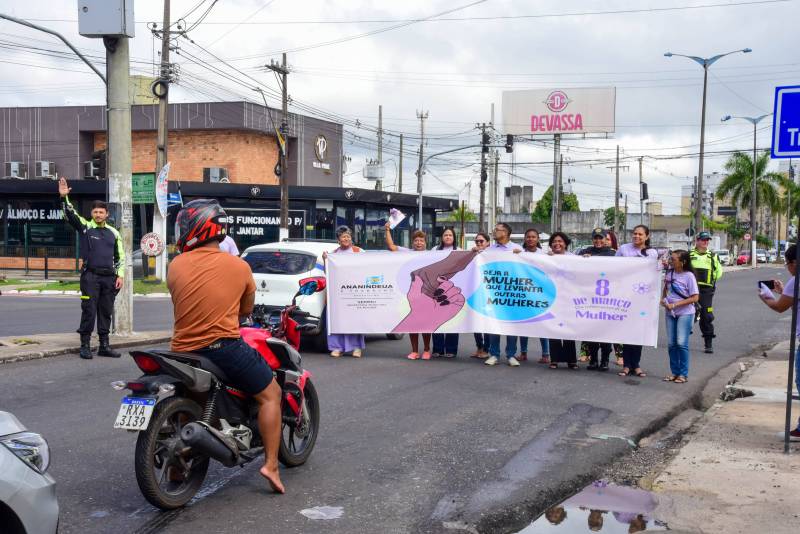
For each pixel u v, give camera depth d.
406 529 5.02
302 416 6.28
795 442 7.43
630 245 11.73
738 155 71.69
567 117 64.56
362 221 40.97
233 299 5.25
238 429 5.40
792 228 85.38
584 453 6.92
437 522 5.16
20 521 3.63
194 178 43.03
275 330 6.23
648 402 9.17
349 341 12.10
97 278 10.91
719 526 5.21
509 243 11.97
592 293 11.09
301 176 46.34
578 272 11.14
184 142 43.12
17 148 45.56
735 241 107.81
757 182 71.44
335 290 12.01
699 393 10.07
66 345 11.62
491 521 5.21
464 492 5.77
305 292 6.34
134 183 18.14
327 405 8.55
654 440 7.74
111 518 5.12
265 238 38.41
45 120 45.16
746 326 18.41
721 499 5.77
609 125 63.81
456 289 11.74
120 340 12.23
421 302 11.82
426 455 6.73
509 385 9.97
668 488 6.05
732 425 8.19
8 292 27.05
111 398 8.57
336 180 49.78
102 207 11.02
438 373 10.74
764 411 8.89
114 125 12.54
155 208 28.72
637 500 5.78
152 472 5.03
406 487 5.86
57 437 6.99
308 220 38.75
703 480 6.23
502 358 12.37
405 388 9.60
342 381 9.96
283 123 34.38
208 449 5.15
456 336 12.21
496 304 11.59
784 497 5.79
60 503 5.38
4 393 8.74
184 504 5.34
